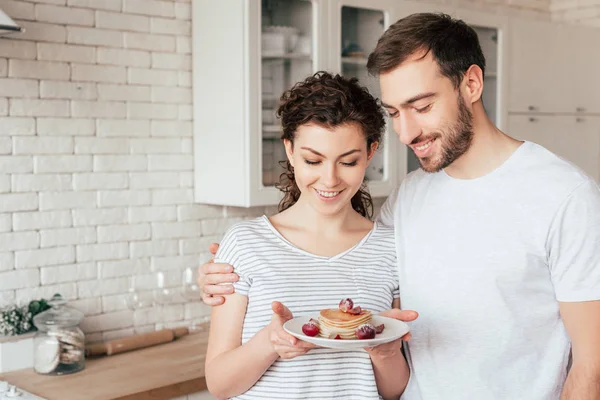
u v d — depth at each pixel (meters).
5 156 2.90
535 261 1.71
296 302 1.72
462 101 1.71
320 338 1.49
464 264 1.77
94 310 3.15
